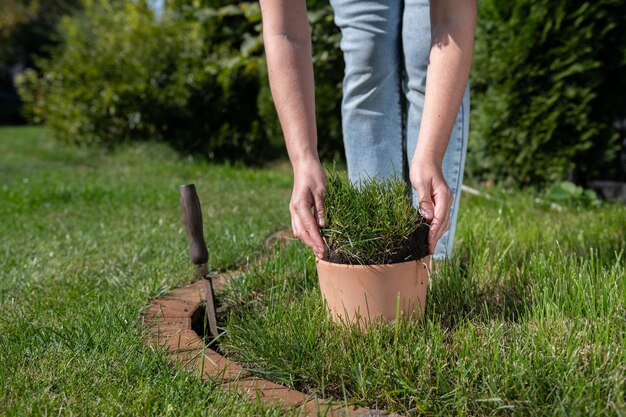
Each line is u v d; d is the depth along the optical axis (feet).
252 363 5.29
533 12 13.02
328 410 4.43
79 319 5.90
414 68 6.64
